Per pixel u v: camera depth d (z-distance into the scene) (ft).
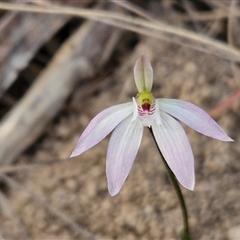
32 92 1.02
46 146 1.01
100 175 0.98
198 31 1.05
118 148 0.79
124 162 0.79
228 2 1.03
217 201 0.93
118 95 1.03
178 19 1.07
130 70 1.04
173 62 1.03
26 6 0.98
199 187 0.94
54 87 1.02
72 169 0.99
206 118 0.78
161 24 0.97
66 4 1.04
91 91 1.04
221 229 0.91
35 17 1.03
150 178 0.96
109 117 0.79
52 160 1.00
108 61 1.05
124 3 0.99
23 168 0.99
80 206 0.96
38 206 0.97
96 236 0.94
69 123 1.02
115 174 0.79
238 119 0.98
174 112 0.79
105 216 0.95
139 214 0.94
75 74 1.03
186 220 0.82
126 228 0.94
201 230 0.92
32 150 1.01
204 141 0.97
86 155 0.99
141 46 1.05
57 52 1.04
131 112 0.80
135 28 0.98
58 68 1.02
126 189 0.96
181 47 1.04
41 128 1.01
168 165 0.80
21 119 1.01
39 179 0.99
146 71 0.80
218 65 1.02
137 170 0.97
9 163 1.00
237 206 0.92
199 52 1.03
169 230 0.93
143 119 0.79
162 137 0.79
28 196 0.98
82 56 1.03
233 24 1.04
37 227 0.96
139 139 0.80
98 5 1.05
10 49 1.03
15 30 1.03
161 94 1.02
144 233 0.93
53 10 0.97
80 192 0.97
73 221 0.95
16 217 0.97
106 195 0.96
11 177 1.00
